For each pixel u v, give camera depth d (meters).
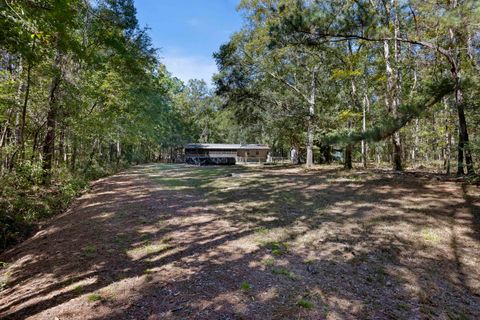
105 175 16.73
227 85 17.39
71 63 10.54
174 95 50.62
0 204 6.28
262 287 2.95
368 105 17.09
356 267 3.46
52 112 10.26
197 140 55.31
